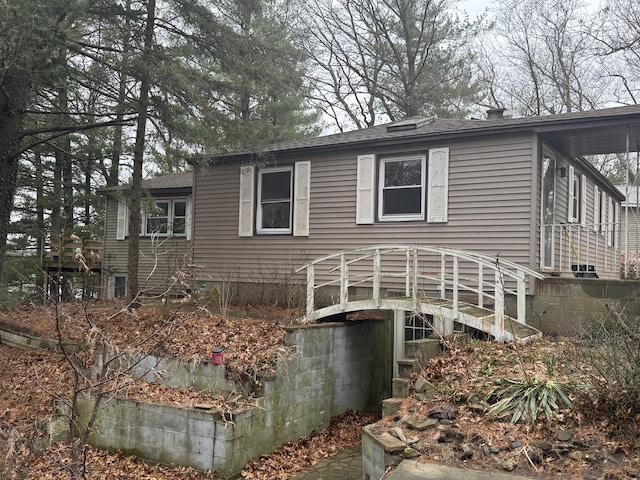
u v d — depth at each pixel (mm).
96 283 17344
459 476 4316
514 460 4523
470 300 10008
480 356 7016
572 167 12125
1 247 10266
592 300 8656
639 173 11055
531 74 26266
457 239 10281
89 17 10258
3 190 10258
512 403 5352
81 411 7711
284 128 21703
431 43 23516
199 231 13891
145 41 10961
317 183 12125
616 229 17281
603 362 5398
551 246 10375
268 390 7496
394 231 11047
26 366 9172
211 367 7703
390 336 11109
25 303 13391
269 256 12750
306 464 7441
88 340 4660
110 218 19141
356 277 11430
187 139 10758
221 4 11875
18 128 10305
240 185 13281
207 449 6719
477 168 10117
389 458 4930
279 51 12141
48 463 6711
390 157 11242
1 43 7742
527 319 9273
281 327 8961
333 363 9156
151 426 7148
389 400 6590
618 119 8719
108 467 7004
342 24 25141
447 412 5531
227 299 10859
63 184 22203
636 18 21359
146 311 10781
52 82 8305
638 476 4008
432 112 24547
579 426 4816
